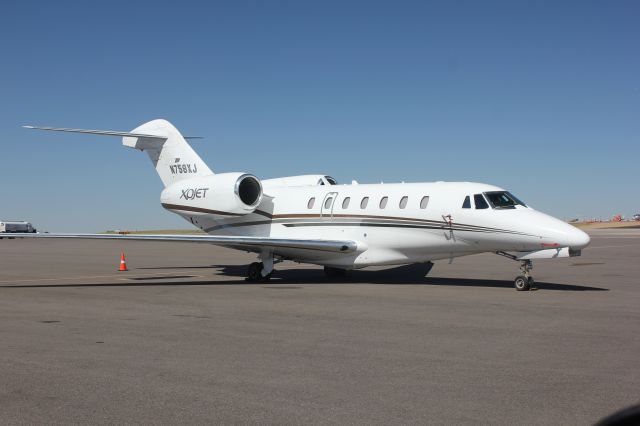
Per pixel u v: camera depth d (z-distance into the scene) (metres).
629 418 2.96
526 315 11.33
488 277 19.64
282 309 12.21
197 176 21.66
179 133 22.20
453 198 16.53
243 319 10.95
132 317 11.21
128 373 7.07
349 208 18.52
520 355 7.95
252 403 5.95
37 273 22.20
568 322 10.53
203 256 34.81
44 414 5.66
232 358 7.80
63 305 12.94
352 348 8.40
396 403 5.92
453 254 16.97
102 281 18.80
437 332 9.60
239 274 21.70
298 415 5.59
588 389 6.35
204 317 11.19
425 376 6.89
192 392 6.32
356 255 18.30
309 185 21.05
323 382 6.67
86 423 5.43
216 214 20.36
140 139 22.80
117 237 16.86
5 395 6.24
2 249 43.97
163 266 26.19
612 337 9.16
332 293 15.07
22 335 9.41
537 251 15.32
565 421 5.39
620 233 66.81
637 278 18.92
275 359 7.75
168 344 8.69
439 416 5.54
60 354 8.05
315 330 9.80
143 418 5.54
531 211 15.75
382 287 16.53
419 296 14.34
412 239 17.22
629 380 6.70
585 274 20.44
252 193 20.06
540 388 6.40
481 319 10.87
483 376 6.89
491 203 16.02
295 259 19.23
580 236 14.58
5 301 13.66
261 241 17.25
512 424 5.33
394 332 9.62
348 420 5.45
